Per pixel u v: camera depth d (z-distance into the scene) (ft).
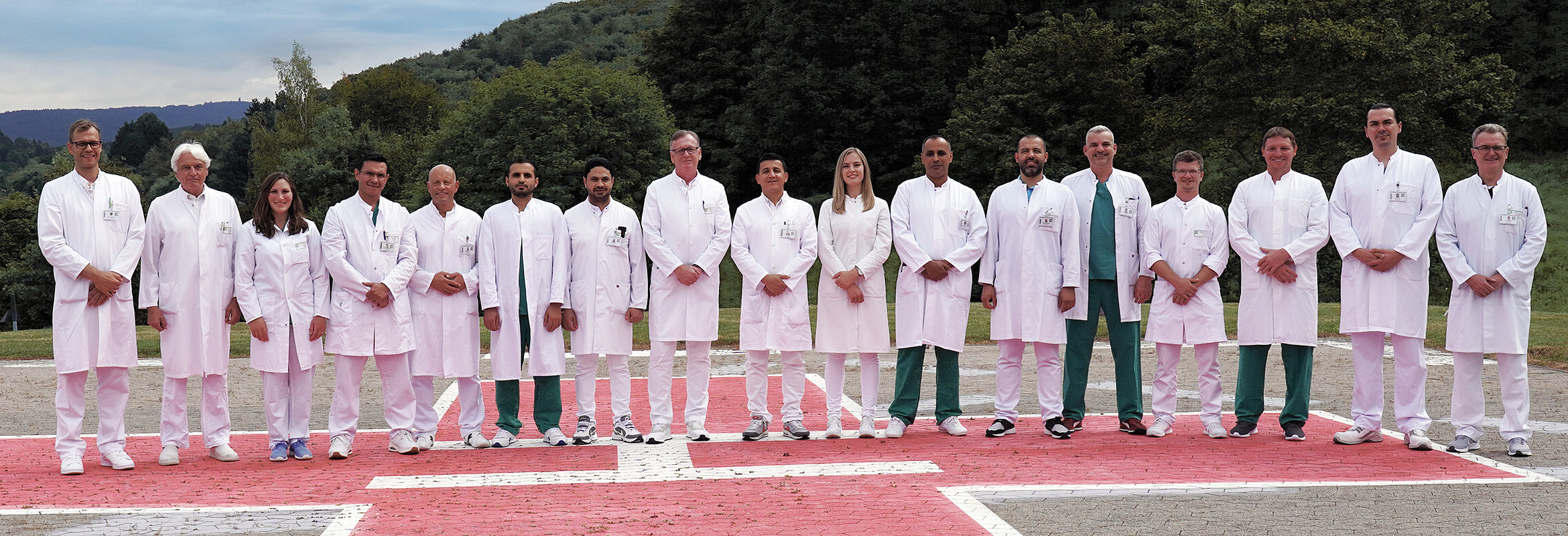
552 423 28.86
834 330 28.91
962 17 178.29
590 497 21.83
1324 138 119.65
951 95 170.50
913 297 28.86
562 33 495.41
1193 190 28.99
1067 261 28.60
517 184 28.37
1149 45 143.54
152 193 303.27
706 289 28.78
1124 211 29.07
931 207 28.89
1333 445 27.14
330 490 22.71
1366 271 26.89
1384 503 20.48
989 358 49.60
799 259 28.73
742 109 183.32
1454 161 121.80
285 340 26.55
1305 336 27.61
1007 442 28.02
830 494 21.77
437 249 28.09
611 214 28.76
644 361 49.75
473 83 172.86
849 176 29.04
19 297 181.98
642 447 27.91
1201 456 25.55
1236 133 126.41
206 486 23.32
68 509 21.04
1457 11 133.18
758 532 18.79
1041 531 18.61
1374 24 120.37
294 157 195.42
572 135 160.15
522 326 28.94
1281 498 20.97
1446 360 45.70
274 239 26.73
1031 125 146.30
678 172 29.14
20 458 27.25
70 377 25.14
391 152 199.31
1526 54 174.81
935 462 25.13
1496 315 25.54
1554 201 151.94
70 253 24.56
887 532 18.70
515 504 21.25
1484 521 19.01
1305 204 27.76
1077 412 29.68
